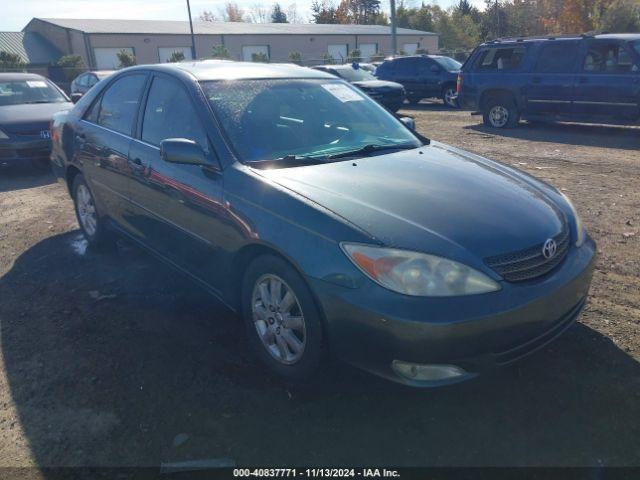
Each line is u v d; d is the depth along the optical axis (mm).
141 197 4105
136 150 4121
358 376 3176
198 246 3570
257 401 2994
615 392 2967
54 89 10438
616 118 10727
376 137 4031
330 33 48781
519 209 3053
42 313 4066
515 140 10906
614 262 4617
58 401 3041
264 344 3225
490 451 2596
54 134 5582
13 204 7141
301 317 2945
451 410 2885
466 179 3365
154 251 4188
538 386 3041
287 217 2898
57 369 3340
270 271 3029
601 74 10727
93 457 2621
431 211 2877
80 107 5195
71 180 5473
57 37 40781
